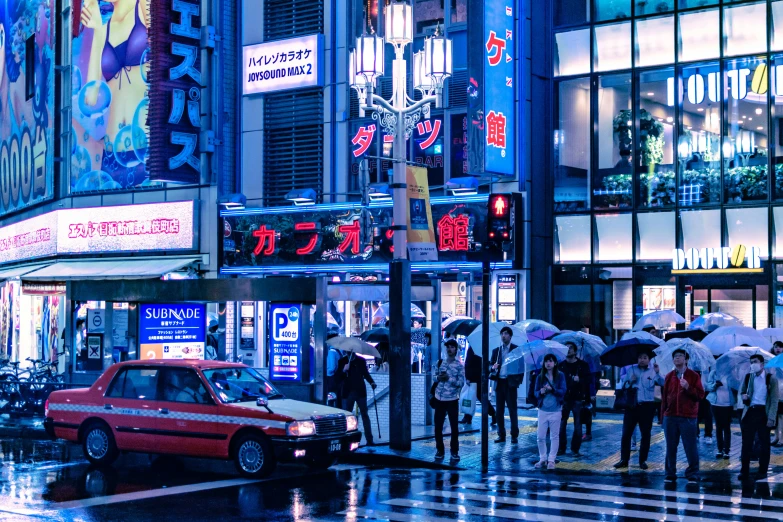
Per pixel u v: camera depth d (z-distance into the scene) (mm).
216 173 30594
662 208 25531
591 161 26359
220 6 30906
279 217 28984
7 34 41406
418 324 26219
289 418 14234
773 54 24406
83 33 34312
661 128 25625
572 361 17109
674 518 11547
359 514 11734
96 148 33562
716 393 16328
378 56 17062
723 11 24953
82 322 22422
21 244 38062
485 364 15500
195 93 30781
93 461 15625
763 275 24359
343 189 28750
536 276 26328
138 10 32312
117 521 11242
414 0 27766
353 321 28188
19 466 15586
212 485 13766
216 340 24000
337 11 29078
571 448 17094
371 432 18125
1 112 42250
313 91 29453
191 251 30812
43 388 22344
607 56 26234
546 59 26969
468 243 25797
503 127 25531
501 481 14312
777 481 14250
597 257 26219
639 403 15438
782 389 15875
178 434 14812
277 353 18922
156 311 20812
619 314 25953
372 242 27406
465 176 26469
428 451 16891
